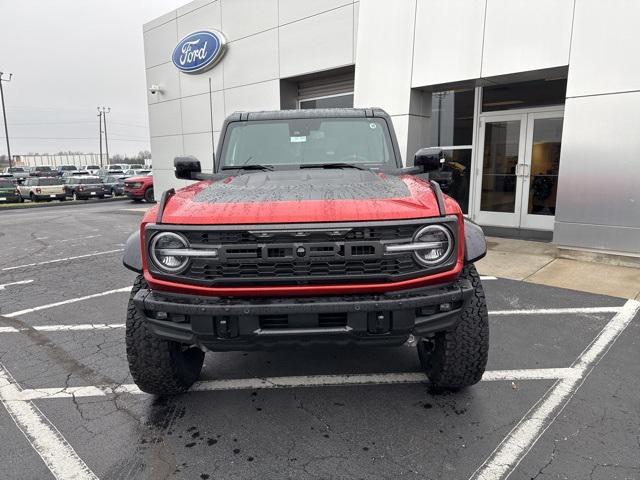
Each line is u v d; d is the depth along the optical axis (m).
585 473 2.46
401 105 9.01
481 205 10.18
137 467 2.61
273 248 2.49
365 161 3.93
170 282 2.61
